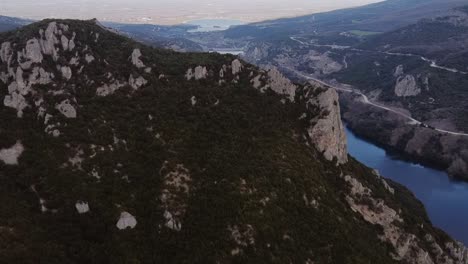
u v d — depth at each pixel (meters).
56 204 82.50
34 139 93.12
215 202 88.75
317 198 100.62
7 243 68.62
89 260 75.38
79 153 92.44
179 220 86.00
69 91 105.88
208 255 80.06
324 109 125.94
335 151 122.94
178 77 124.69
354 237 97.56
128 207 86.12
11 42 114.69
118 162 94.31
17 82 102.88
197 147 102.38
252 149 105.25
